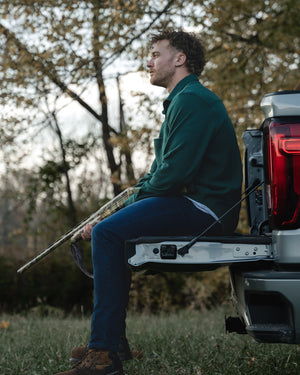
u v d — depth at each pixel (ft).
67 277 32.42
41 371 10.58
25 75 20.11
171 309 30.45
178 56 9.83
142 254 7.72
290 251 7.32
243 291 7.64
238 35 25.50
